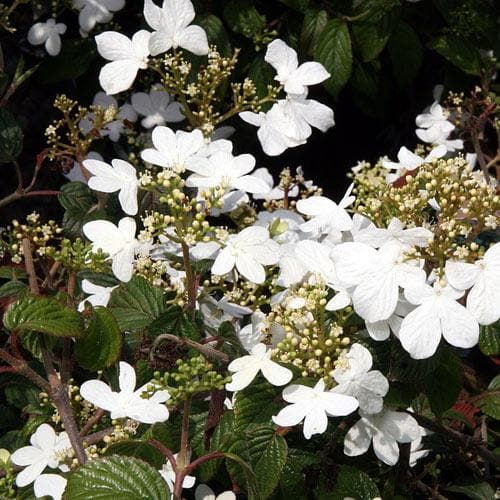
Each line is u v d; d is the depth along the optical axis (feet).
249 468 2.83
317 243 3.05
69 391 3.12
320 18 3.99
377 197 3.19
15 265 3.53
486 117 3.81
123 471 2.80
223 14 3.99
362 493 3.07
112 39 3.35
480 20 4.16
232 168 3.16
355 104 4.42
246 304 3.22
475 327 2.85
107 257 3.09
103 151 4.13
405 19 4.25
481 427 3.43
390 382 3.05
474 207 2.94
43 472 3.04
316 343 2.95
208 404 3.14
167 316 3.10
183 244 3.05
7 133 3.61
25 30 4.28
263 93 4.01
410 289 2.87
